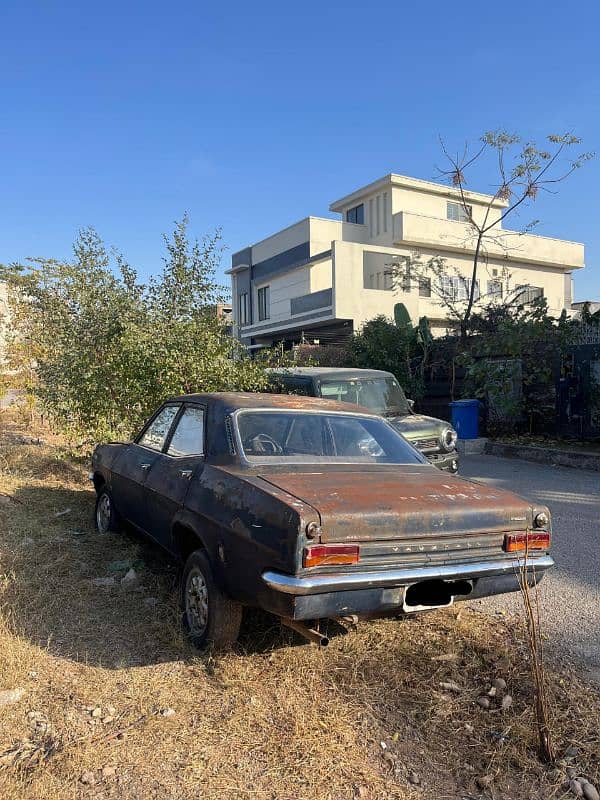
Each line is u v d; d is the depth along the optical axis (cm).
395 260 2812
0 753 285
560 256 3256
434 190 3003
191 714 320
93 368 795
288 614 312
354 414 481
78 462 941
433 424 814
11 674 346
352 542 319
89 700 329
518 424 1389
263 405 452
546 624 447
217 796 263
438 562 341
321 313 2656
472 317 1639
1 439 1170
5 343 1162
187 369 779
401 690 352
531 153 1622
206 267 854
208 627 376
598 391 1241
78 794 261
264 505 332
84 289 838
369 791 271
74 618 427
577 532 683
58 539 593
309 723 314
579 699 345
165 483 452
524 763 293
